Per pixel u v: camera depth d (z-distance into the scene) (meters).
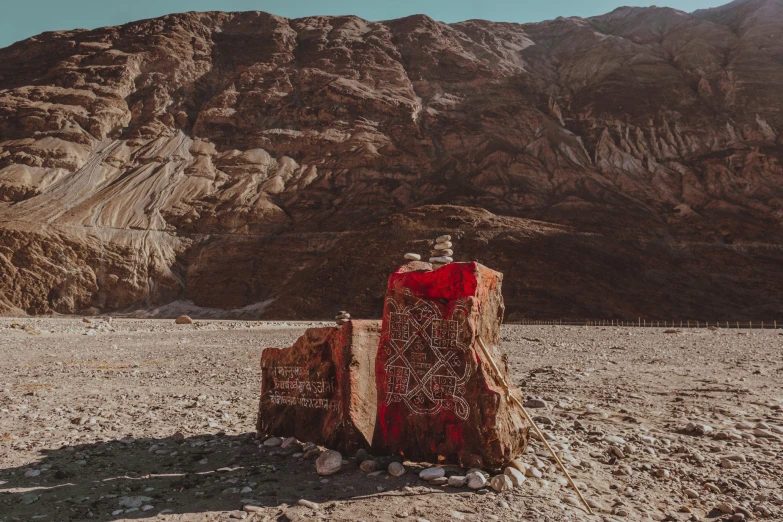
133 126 133.75
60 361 19.06
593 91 134.38
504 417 5.95
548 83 145.38
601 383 12.88
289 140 129.12
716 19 163.00
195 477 6.16
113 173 118.62
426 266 6.79
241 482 5.91
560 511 5.08
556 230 88.06
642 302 76.19
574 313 72.38
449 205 94.88
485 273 6.27
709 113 123.44
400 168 119.81
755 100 122.38
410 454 6.21
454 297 6.12
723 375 14.06
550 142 119.50
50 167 115.44
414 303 6.31
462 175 115.31
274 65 149.88
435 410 6.08
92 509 5.20
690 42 146.12
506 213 99.81
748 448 7.34
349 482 5.75
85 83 138.62
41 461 6.80
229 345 26.09
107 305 92.94
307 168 122.19
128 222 105.19
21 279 88.69
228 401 11.12
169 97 140.50
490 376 5.98
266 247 102.38
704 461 6.83
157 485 5.91
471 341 5.92
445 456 6.01
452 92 146.25
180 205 111.50
